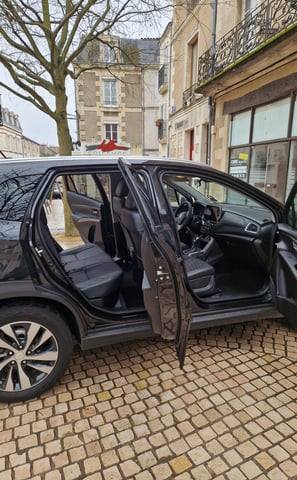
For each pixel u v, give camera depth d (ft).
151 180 7.17
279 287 7.75
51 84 22.50
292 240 7.63
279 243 8.05
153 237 5.79
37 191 6.54
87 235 13.19
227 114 27.22
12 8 17.62
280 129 21.29
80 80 66.95
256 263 9.84
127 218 8.20
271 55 18.11
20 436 5.78
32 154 178.60
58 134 22.95
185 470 5.13
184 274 7.12
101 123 69.46
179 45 39.24
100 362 8.00
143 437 5.77
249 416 6.23
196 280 8.42
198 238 11.61
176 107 41.88
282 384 7.13
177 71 40.70
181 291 6.09
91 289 7.63
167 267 5.99
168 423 6.08
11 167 6.59
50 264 6.37
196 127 34.47
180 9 36.40
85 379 7.36
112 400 6.69
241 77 22.30
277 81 20.62
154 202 6.94
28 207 6.36
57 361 6.68
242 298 8.34
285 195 21.13
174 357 8.18
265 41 18.34
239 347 8.56
